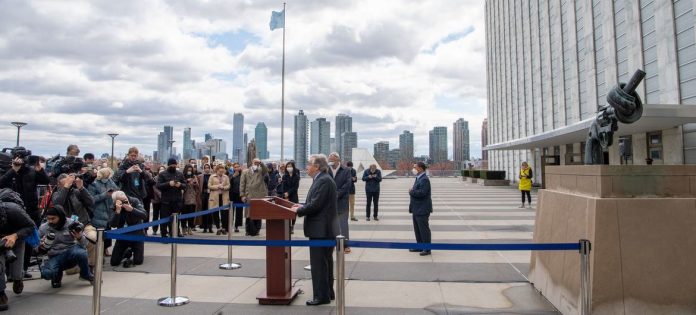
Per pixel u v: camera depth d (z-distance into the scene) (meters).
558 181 5.90
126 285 6.54
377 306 5.45
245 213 12.12
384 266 7.53
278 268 5.65
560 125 33.66
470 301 5.62
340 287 4.53
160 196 10.69
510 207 17.78
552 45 35.91
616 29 24.64
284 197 11.68
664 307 4.34
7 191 6.11
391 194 26.88
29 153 7.57
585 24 28.58
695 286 4.38
